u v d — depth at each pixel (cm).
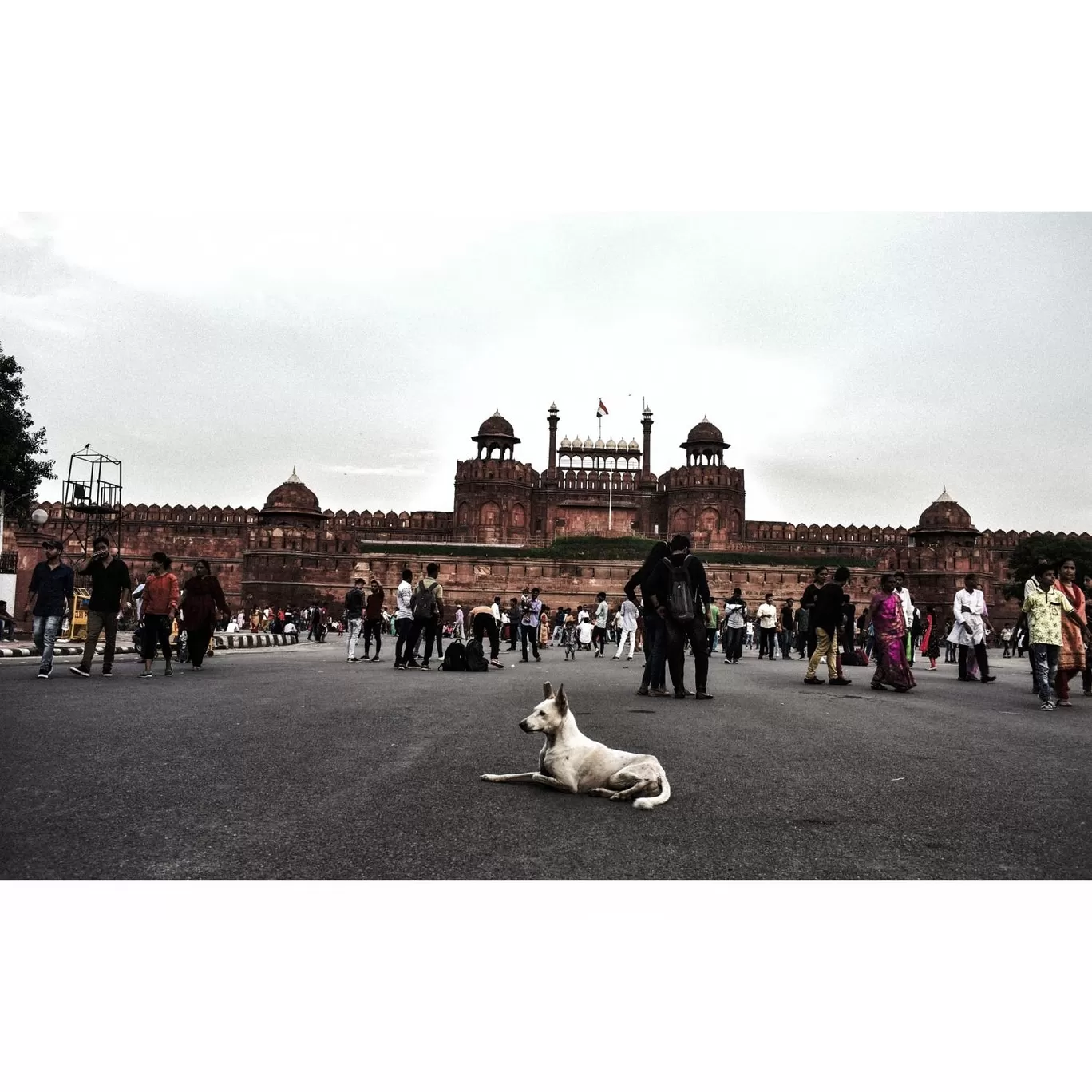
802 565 5647
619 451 7538
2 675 1262
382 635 4475
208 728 739
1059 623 1052
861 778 568
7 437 3266
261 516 6300
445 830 425
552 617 5206
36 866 361
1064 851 407
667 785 496
